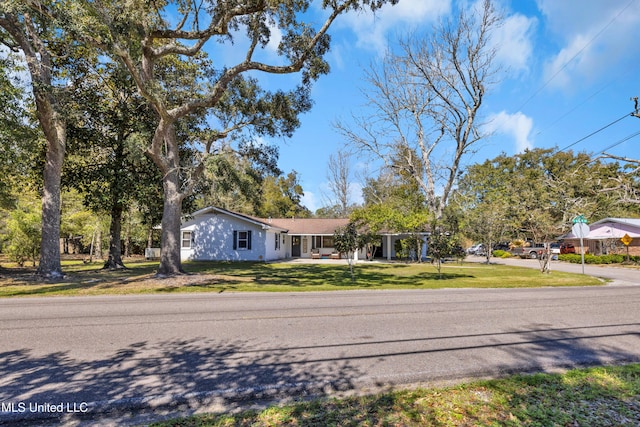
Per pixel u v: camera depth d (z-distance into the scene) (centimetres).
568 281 1477
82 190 1794
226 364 448
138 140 1464
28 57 1229
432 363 451
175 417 321
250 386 382
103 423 312
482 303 914
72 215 2558
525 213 2934
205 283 1278
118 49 1027
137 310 811
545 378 390
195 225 2681
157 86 1183
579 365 447
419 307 851
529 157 5034
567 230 3459
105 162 1772
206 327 641
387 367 437
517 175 4831
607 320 703
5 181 1777
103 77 1622
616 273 1955
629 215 3734
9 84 1298
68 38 1179
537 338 567
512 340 555
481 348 513
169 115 1266
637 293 1134
